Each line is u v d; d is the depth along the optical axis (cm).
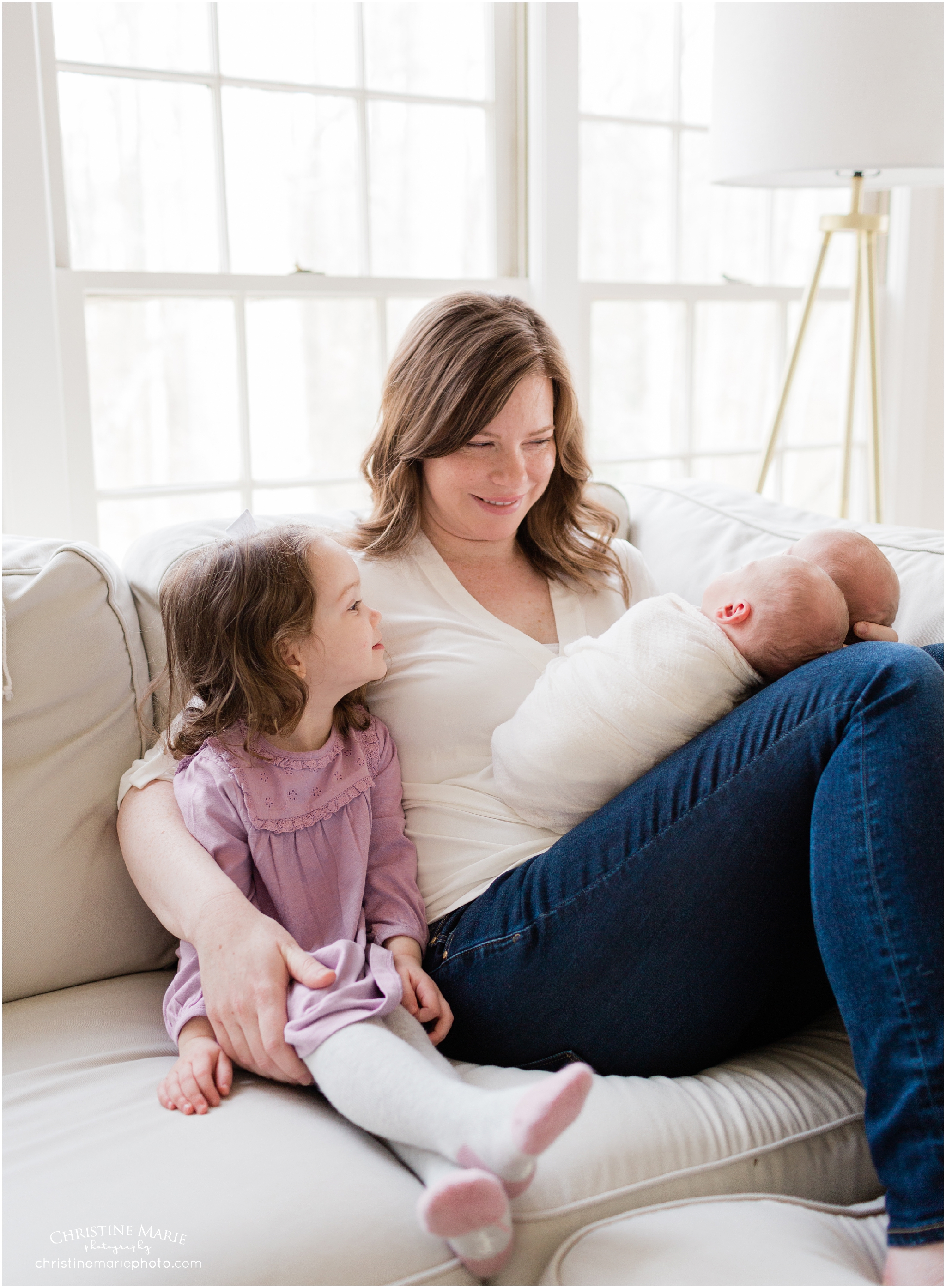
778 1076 96
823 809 84
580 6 218
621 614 129
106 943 111
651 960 92
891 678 84
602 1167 82
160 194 180
